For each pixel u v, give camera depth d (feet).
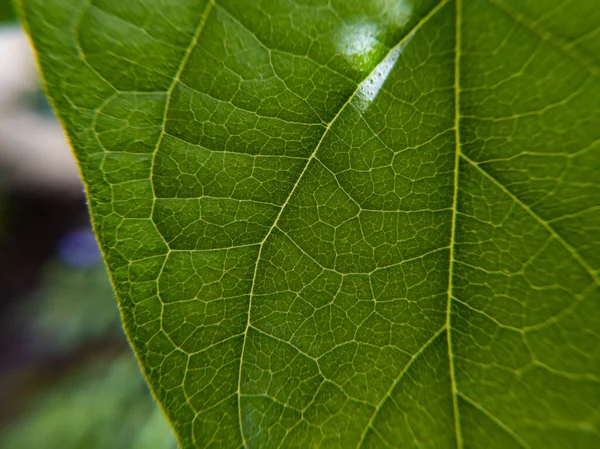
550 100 0.24
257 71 0.25
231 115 0.25
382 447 0.26
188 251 0.26
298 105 0.25
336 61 0.25
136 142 0.25
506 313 0.26
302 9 0.25
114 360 0.92
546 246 0.25
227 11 0.24
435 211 0.26
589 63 0.24
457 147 0.26
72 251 1.22
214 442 0.27
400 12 0.25
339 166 0.26
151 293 0.26
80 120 0.24
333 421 0.27
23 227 2.60
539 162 0.25
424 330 0.27
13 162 2.62
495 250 0.26
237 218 0.26
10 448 0.91
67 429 0.80
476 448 0.26
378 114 0.26
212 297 0.27
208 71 0.25
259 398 0.27
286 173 0.26
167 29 0.24
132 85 0.24
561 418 0.25
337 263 0.27
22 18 0.23
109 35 0.24
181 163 0.26
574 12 0.23
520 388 0.25
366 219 0.27
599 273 0.25
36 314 1.16
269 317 0.27
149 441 0.61
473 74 0.25
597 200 0.24
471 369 0.26
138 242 0.26
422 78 0.25
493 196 0.26
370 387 0.27
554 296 0.25
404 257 0.27
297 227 0.27
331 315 0.27
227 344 0.27
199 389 0.27
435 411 0.26
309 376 0.27
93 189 0.25
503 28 0.24
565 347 0.25
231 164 0.26
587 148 0.24
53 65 0.24
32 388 1.58
